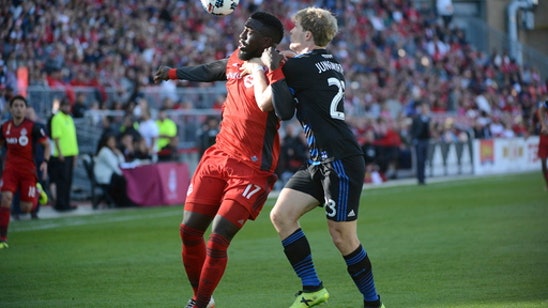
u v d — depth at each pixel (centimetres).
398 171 6875
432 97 8231
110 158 4644
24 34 5875
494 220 3631
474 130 7700
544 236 3041
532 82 10306
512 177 6744
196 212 1770
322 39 1761
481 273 2288
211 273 1717
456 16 11081
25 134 3109
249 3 8262
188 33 7419
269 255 2736
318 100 1712
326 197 1722
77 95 5444
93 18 6638
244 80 1767
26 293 2105
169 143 5259
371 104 7481
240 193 1728
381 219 3809
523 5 11262
